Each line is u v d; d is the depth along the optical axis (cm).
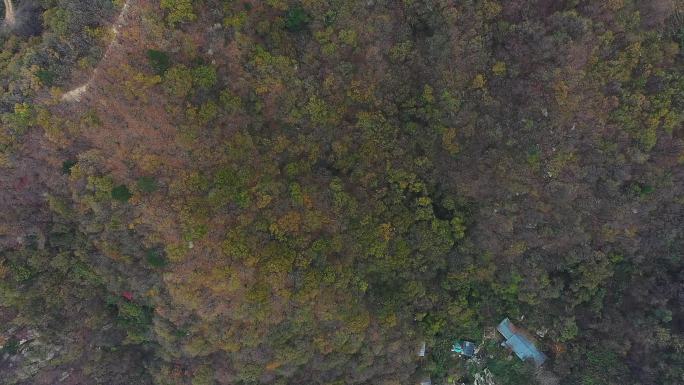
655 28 3014
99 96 2630
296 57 2973
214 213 2869
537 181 3309
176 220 2806
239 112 2856
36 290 3045
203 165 2812
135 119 2670
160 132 2709
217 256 2900
